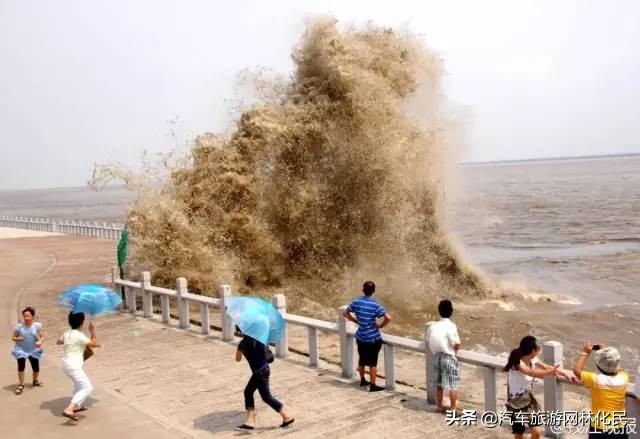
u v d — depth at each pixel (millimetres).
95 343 8781
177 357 11547
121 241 17969
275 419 8156
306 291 19984
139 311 16312
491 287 20719
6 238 43656
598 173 174375
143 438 7582
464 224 49344
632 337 14328
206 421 8164
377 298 19281
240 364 10891
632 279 22562
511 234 41688
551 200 75312
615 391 5859
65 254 31516
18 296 19172
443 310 8023
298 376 10062
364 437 7375
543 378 7094
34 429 7973
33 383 9875
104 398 9180
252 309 7738
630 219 48125
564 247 33562
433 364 8375
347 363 9828
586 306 17984
